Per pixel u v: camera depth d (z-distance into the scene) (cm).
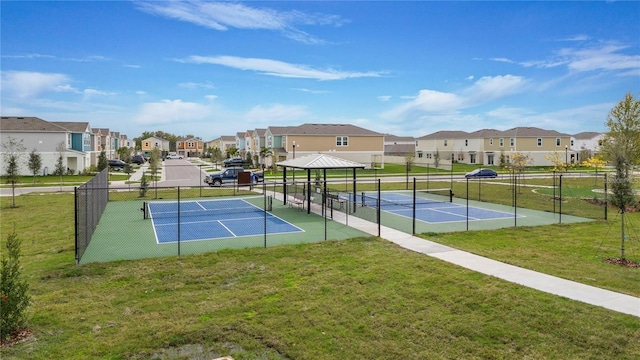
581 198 3153
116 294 1066
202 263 1328
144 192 3309
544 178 5253
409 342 811
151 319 914
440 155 9362
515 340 813
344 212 2470
